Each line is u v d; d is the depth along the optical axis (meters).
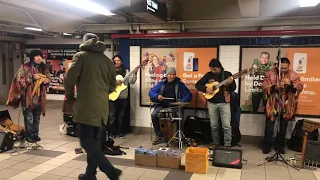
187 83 5.37
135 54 5.64
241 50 5.06
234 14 5.42
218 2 5.46
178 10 5.64
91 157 2.83
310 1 4.11
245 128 5.16
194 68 5.32
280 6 5.03
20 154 4.28
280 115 4.44
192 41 5.31
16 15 5.28
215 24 5.19
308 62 4.78
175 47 5.39
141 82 5.64
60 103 9.20
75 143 4.90
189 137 5.07
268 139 4.55
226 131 4.49
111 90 3.07
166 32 5.43
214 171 3.71
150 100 5.19
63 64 9.25
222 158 3.91
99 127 2.84
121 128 5.37
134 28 5.59
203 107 5.29
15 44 9.16
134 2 4.20
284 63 4.38
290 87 4.36
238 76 4.34
